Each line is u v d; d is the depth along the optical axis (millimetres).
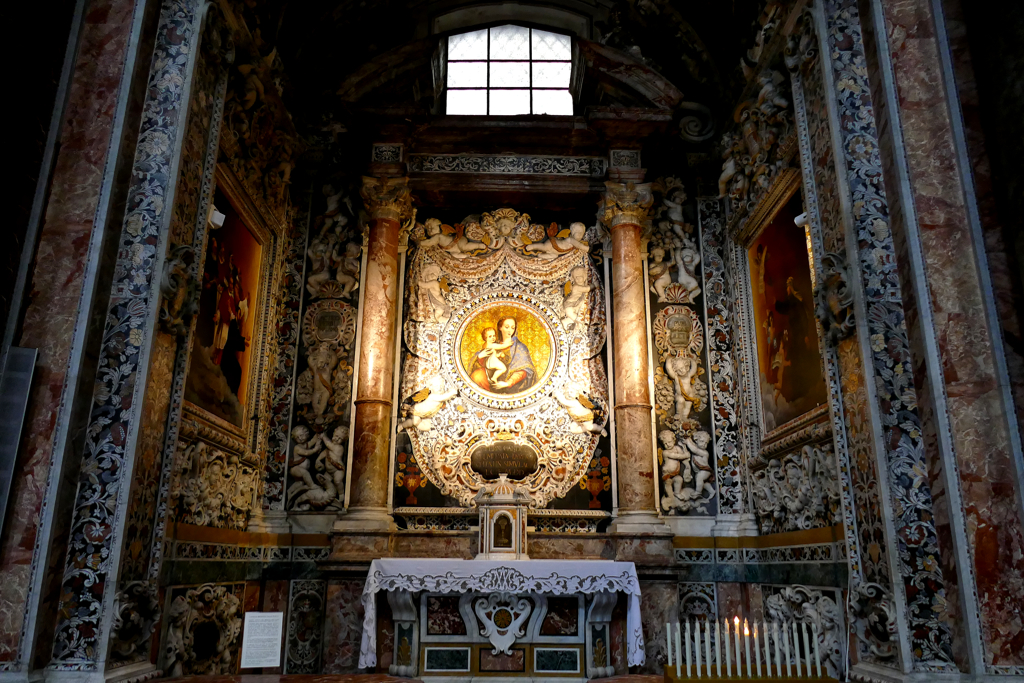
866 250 5664
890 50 5848
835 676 6418
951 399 5094
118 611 5051
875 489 5297
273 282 9211
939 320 5250
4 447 4988
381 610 7434
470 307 9711
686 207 10133
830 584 6809
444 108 10805
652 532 8234
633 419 8789
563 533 8609
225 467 7754
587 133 9633
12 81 5305
